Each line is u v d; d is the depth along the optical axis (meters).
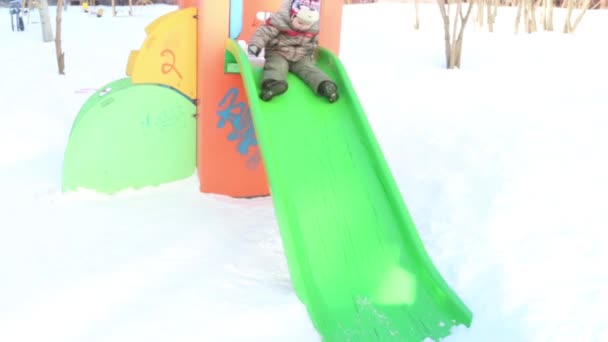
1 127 4.82
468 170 3.85
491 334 2.45
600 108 5.05
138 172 3.77
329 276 2.65
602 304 2.46
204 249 2.94
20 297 2.44
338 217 2.86
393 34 11.39
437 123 4.82
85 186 3.67
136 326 2.26
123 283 2.57
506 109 5.14
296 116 3.20
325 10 3.68
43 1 10.14
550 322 2.40
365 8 17.14
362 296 2.62
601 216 3.13
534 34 10.84
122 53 9.16
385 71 7.38
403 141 4.50
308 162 3.01
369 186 3.01
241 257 2.89
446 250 3.04
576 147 4.03
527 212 3.24
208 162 3.72
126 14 17.20
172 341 2.19
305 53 3.45
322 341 2.32
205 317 2.34
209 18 3.43
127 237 3.05
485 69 7.46
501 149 4.09
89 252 2.87
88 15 16.62
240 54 3.19
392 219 2.91
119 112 3.59
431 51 9.30
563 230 3.04
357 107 3.24
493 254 2.92
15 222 3.21
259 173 3.85
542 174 3.63
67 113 5.42
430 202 3.57
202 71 3.52
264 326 2.33
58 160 4.29
